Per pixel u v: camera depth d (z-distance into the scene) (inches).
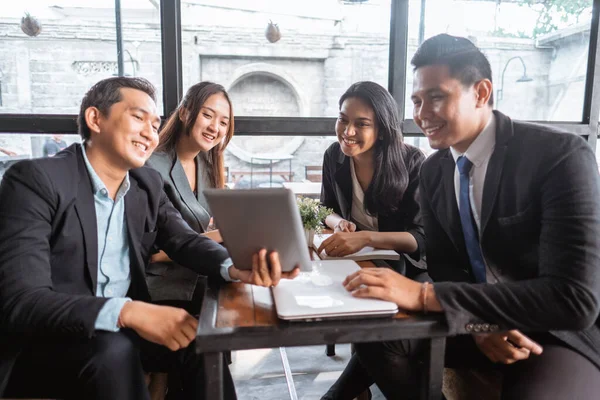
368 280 35.5
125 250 47.8
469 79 39.9
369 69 225.6
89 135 45.0
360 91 66.2
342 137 68.4
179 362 46.5
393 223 71.2
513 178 41.1
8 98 108.5
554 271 35.0
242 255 36.9
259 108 249.6
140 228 48.2
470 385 47.9
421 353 44.8
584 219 35.2
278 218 34.1
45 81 108.0
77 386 37.2
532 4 107.6
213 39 223.0
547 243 36.5
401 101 96.9
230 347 30.8
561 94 108.9
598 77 101.0
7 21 102.9
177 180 68.3
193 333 36.4
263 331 31.0
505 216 41.7
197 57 230.7
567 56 107.0
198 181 76.7
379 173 68.6
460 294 33.9
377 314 33.0
